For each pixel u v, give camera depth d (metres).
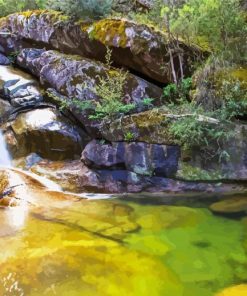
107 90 5.54
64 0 6.74
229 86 5.05
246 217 4.08
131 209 4.45
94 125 5.69
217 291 2.66
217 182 4.91
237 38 5.36
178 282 2.78
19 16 8.02
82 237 3.62
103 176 5.29
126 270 2.95
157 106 5.77
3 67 7.90
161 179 5.10
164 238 3.58
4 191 4.97
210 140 4.92
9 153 6.20
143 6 7.30
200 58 5.70
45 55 7.00
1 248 3.38
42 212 4.39
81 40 6.59
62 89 6.27
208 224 3.91
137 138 5.20
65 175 5.48
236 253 3.26
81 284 2.75
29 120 6.32
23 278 2.84
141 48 5.79
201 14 5.38
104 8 6.59
